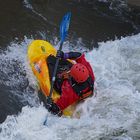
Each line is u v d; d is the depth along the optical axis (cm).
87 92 1309
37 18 1773
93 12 2023
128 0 2203
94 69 1575
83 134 1202
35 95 1384
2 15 1694
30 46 1489
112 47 1775
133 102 1358
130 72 1585
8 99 1316
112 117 1285
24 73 1443
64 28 1448
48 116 1292
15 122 1229
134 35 1939
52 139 1178
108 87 1459
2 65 1440
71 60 1402
